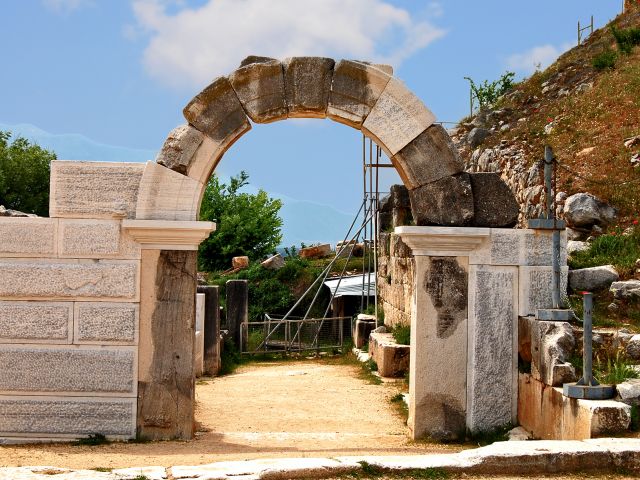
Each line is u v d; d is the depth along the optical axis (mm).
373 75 9602
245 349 20438
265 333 21453
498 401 9602
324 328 23125
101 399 9352
